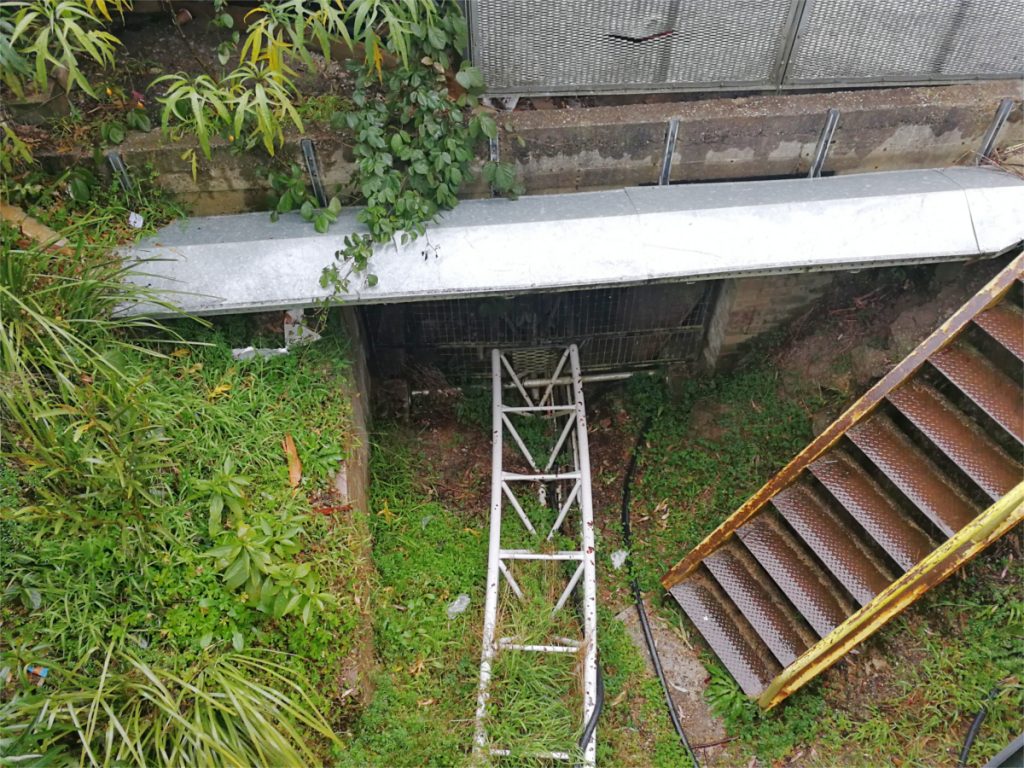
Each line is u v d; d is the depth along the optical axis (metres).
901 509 4.21
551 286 3.84
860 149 4.28
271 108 3.77
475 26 3.71
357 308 5.18
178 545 3.34
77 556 3.19
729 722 4.46
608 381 6.32
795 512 4.48
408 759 3.70
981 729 3.95
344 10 3.41
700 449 5.70
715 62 4.02
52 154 3.74
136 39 3.91
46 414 2.96
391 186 3.70
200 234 3.84
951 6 3.84
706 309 5.84
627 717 4.52
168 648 3.25
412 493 5.11
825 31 3.92
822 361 5.38
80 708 2.91
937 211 3.94
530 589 4.69
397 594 4.53
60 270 3.46
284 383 4.05
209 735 2.97
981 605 4.17
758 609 4.64
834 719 4.30
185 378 3.83
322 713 3.48
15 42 3.44
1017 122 4.26
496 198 4.15
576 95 4.14
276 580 3.31
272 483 3.70
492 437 5.48
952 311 4.64
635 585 5.15
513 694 4.12
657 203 3.98
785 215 3.91
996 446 3.81
